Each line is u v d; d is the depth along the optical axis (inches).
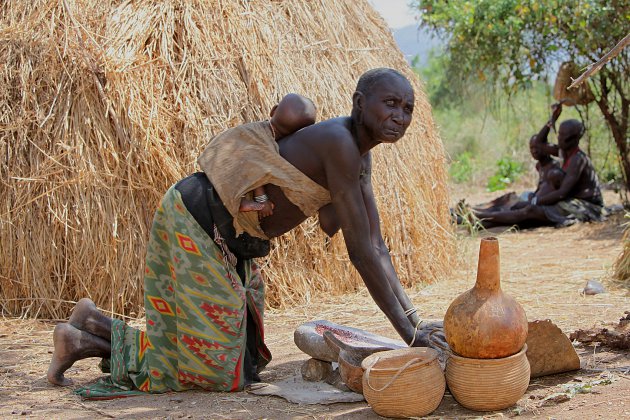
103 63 236.7
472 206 444.5
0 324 227.3
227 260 147.1
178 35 250.1
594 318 204.4
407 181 272.1
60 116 237.3
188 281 145.7
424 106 304.5
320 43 269.3
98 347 160.9
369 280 141.3
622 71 411.2
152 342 152.1
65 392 157.6
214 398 147.4
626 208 423.2
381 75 136.7
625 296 231.6
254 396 148.7
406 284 266.4
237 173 141.7
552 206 402.0
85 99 236.7
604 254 313.9
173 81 241.3
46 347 203.6
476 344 128.2
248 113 246.2
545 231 389.7
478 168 647.8
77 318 160.9
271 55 255.0
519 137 629.3
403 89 136.0
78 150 233.6
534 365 145.9
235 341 148.1
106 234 231.6
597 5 367.9
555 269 286.7
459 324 129.5
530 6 384.8
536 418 127.3
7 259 236.1
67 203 233.1
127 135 234.7
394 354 134.2
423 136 294.8
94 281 233.3
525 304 227.3
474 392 129.3
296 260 246.7
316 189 141.8
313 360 157.0
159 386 151.6
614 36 379.9
